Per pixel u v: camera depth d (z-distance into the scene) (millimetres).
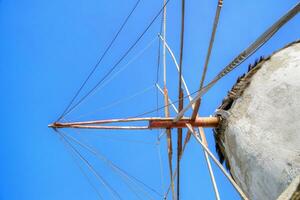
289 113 11570
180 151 15359
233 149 14055
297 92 11617
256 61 14727
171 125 15641
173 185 15398
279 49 13945
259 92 13242
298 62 12375
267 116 12359
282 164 11039
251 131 12852
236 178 14531
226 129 14641
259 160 12055
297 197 6684
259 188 12336
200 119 15484
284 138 11391
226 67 9820
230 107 15086
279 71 12844
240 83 14836
